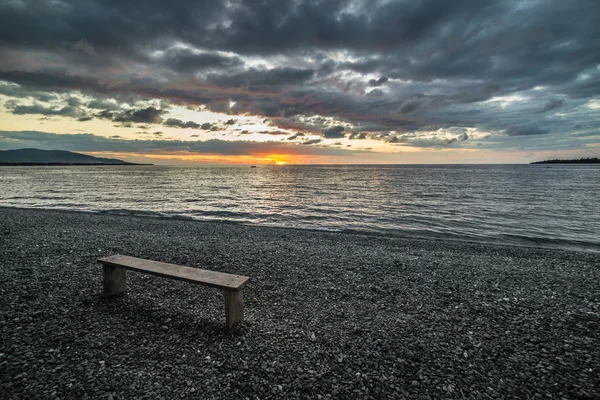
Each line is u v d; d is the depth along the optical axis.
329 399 3.26
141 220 17.48
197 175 90.25
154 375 3.54
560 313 5.65
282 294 6.50
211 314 5.29
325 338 4.57
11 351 3.93
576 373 3.80
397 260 9.52
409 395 3.36
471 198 31.44
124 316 5.09
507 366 3.94
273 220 19.95
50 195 33.28
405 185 49.56
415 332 4.84
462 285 7.27
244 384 3.44
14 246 9.90
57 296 5.81
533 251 11.70
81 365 3.68
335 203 28.02
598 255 11.26
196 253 9.73
